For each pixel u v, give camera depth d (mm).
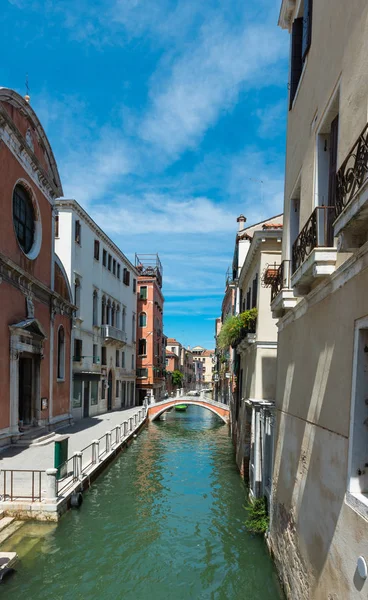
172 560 7480
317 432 4688
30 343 13984
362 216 3107
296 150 6719
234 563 7355
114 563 7285
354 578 3268
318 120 5188
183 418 37594
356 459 3510
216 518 9758
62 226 21688
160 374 44938
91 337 24969
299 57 7039
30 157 14305
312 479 4785
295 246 5707
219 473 14516
